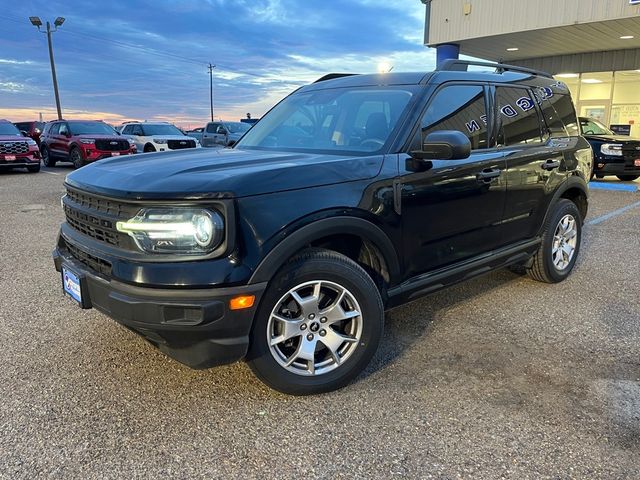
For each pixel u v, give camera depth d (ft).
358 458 7.64
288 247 8.30
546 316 13.05
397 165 9.96
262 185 8.26
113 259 8.25
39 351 11.02
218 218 7.83
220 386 9.66
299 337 9.08
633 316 13.03
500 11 45.60
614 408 8.88
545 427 8.35
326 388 9.32
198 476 7.26
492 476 7.23
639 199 32.14
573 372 10.17
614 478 7.18
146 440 8.04
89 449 7.81
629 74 55.47
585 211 16.55
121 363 10.50
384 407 8.98
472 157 11.60
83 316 12.93
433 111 11.04
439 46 51.70
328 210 8.77
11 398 9.18
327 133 11.60
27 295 14.51
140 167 9.43
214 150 12.07
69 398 9.21
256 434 8.21
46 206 30.91
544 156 13.87
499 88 13.02
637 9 38.45
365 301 9.39
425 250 10.68
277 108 13.93
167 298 7.77
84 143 54.29
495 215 12.37
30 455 7.65
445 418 8.63
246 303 8.02
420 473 7.30
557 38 48.60
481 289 15.17
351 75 13.73
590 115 59.62
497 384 9.73
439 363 10.58
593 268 17.22
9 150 50.72
